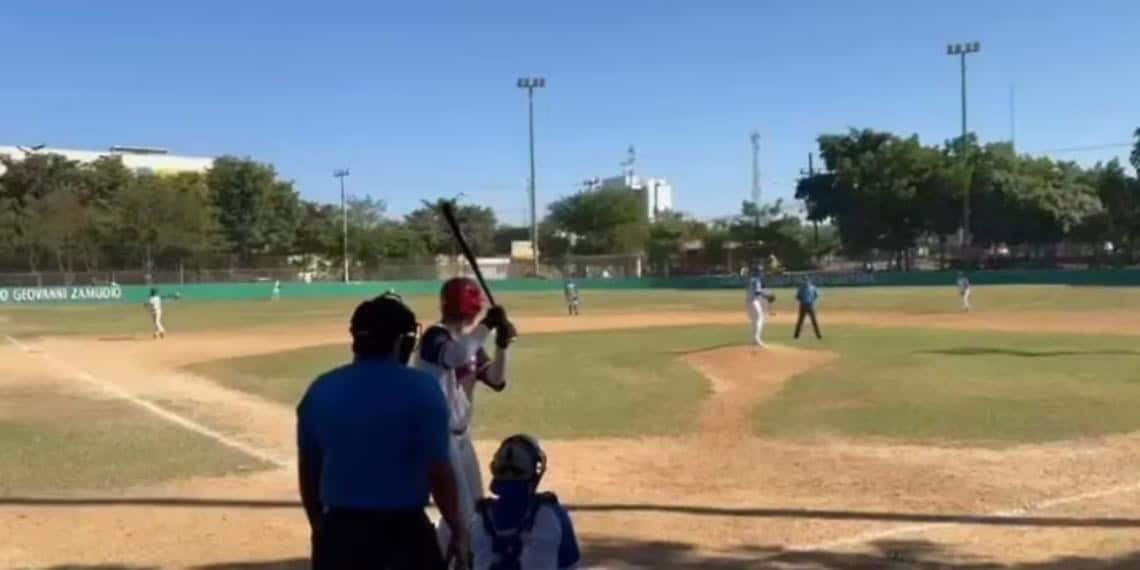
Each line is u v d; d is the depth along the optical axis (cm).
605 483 1150
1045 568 798
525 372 2306
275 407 1838
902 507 1012
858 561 822
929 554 841
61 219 8819
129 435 1536
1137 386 1914
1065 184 8956
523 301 6650
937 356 2528
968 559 825
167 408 1841
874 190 9094
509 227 13025
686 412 1684
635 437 1459
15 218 8731
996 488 1091
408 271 9144
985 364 2327
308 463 447
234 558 865
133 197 9156
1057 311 4450
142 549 897
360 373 444
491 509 513
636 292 7919
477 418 1636
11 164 9994
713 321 4250
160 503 1080
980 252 8788
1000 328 3566
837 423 1534
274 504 1073
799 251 9744
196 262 9200
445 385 622
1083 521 945
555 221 12281
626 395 1898
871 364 2345
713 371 2275
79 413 1791
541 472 521
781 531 923
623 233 11550
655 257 10050
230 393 2052
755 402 1777
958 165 8812
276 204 10662
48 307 6694
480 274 686
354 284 8456
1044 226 8712
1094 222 8700
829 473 1186
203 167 13375
